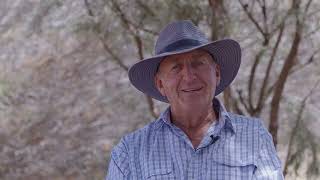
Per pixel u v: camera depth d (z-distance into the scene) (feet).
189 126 6.63
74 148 19.19
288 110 11.77
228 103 11.68
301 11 10.46
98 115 19.25
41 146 19.27
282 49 11.47
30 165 18.97
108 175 6.81
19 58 19.97
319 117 13.06
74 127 19.51
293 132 11.66
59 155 19.11
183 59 6.45
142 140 6.69
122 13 11.13
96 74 19.69
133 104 15.33
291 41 11.41
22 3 19.97
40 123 19.53
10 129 19.22
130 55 12.70
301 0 10.89
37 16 12.99
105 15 11.16
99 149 18.90
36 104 19.69
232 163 6.31
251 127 6.57
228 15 11.07
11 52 20.07
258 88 12.80
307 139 11.55
